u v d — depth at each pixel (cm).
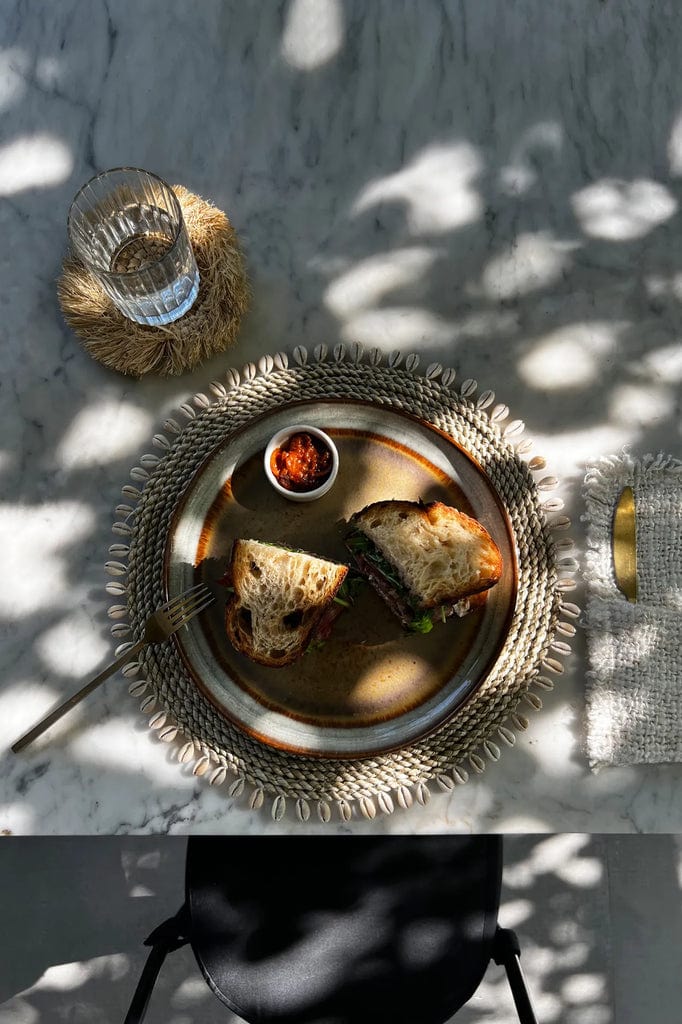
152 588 70
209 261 70
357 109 75
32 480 72
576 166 75
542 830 68
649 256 74
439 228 74
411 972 79
